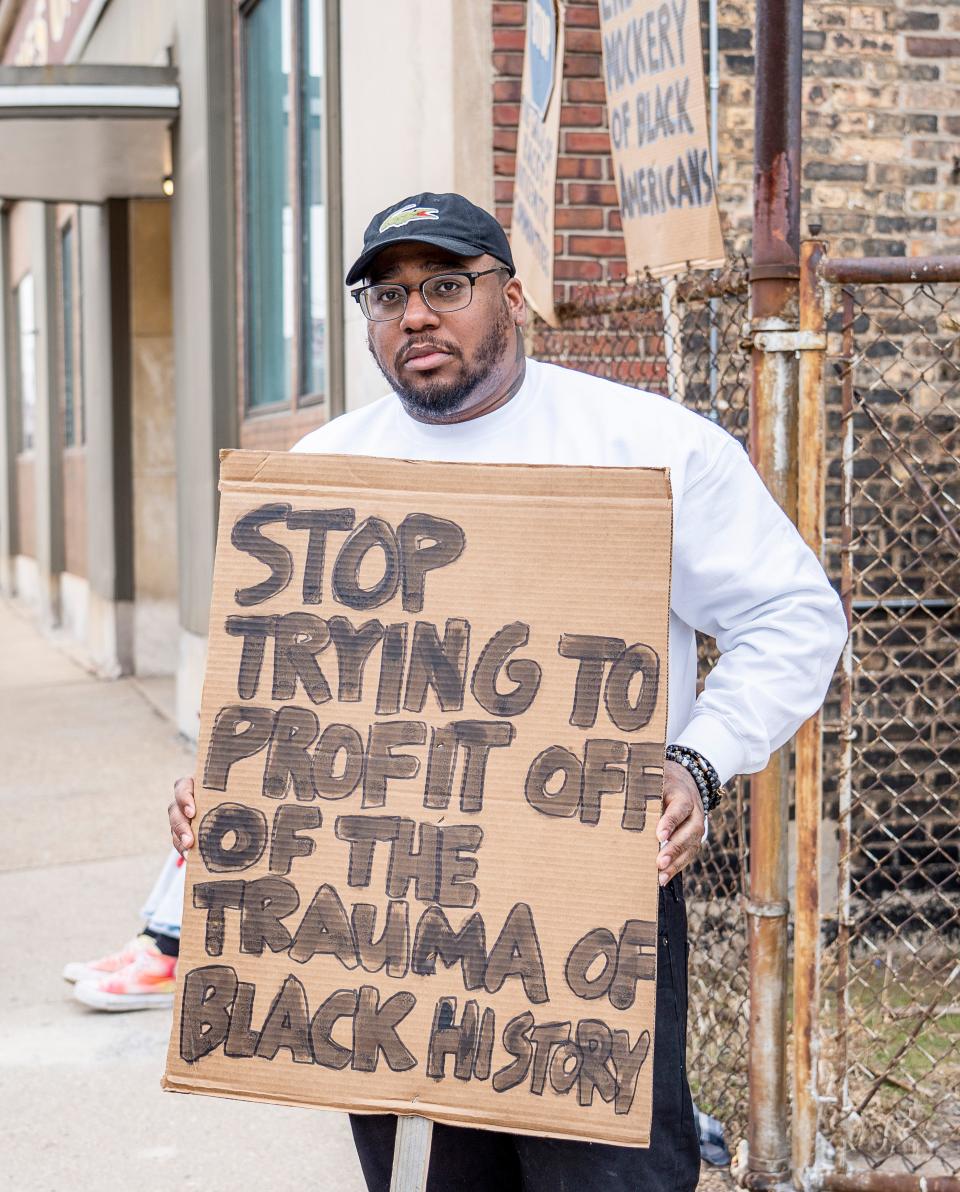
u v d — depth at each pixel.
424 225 1.84
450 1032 1.69
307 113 6.50
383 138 5.21
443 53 4.61
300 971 1.73
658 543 1.72
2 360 17.70
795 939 2.84
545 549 1.75
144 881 5.44
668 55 3.29
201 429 7.82
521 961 1.68
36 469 15.12
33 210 14.40
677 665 1.99
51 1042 3.94
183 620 8.36
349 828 1.74
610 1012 1.66
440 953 1.70
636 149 3.50
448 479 1.79
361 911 1.72
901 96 4.78
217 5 7.47
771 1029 2.83
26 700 9.78
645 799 1.68
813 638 1.92
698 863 4.20
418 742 1.74
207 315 7.65
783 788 2.81
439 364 1.89
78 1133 3.37
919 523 4.66
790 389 2.75
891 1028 3.82
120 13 10.18
